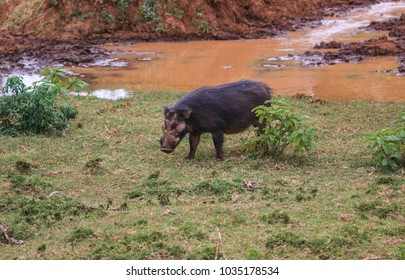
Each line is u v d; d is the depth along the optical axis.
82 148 17.62
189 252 10.67
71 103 23.17
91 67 32.22
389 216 12.12
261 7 44.59
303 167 15.62
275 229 11.55
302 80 27.52
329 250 10.68
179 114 15.64
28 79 29.30
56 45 38.19
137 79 28.98
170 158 16.73
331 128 19.25
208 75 29.39
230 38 39.50
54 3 41.50
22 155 16.77
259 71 29.81
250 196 13.44
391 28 40.66
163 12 41.16
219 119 16.09
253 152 16.61
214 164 16.09
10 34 41.50
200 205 12.99
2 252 11.08
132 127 19.67
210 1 42.03
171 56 34.69
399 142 15.11
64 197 13.58
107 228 11.88
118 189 14.39
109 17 40.94
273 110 15.93
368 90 25.23
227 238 11.23
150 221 12.19
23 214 12.65
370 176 14.75
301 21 44.91
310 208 12.57
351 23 44.03
